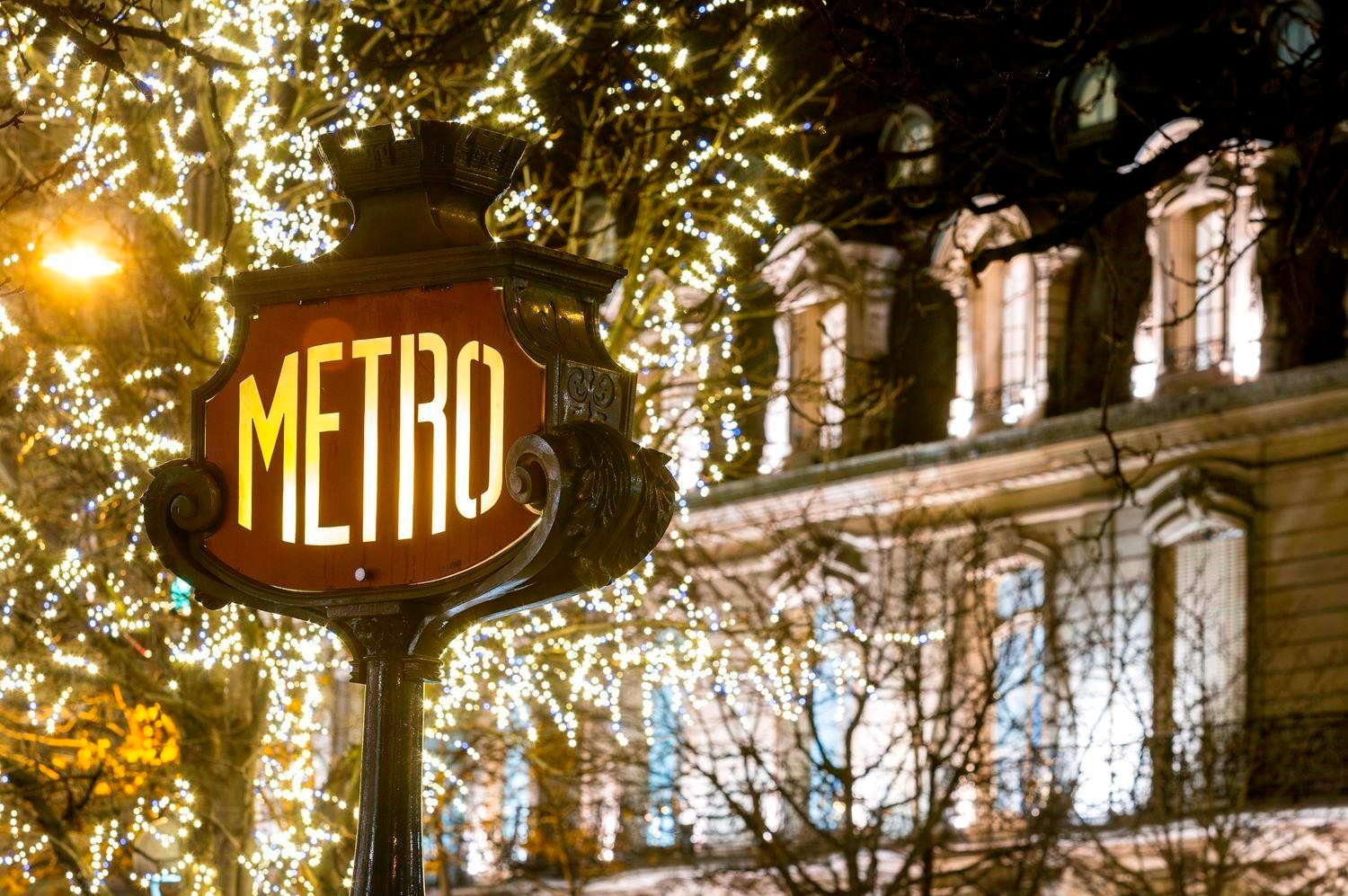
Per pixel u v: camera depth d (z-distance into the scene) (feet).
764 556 121.39
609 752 93.09
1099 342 114.52
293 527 14.40
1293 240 34.76
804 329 118.73
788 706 77.00
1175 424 109.19
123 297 61.00
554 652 66.28
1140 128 102.83
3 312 53.52
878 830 82.17
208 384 14.71
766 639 73.97
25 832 62.80
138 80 23.35
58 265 45.98
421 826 14.49
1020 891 82.17
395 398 14.24
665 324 63.26
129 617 61.00
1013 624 96.99
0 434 64.28
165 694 60.59
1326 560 104.78
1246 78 35.09
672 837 112.06
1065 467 113.29
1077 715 99.19
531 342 13.88
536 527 13.58
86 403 62.90
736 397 73.56
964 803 106.73
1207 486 108.06
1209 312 109.40
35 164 54.70
